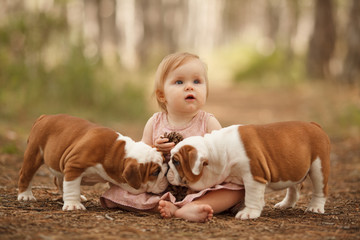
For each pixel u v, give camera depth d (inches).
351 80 847.1
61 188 212.8
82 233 146.5
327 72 1113.4
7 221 157.8
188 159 172.6
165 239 142.7
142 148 178.2
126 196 181.9
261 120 669.9
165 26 1927.9
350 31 853.2
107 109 611.2
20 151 347.6
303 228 163.2
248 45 1563.7
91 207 194.9
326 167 186.5
